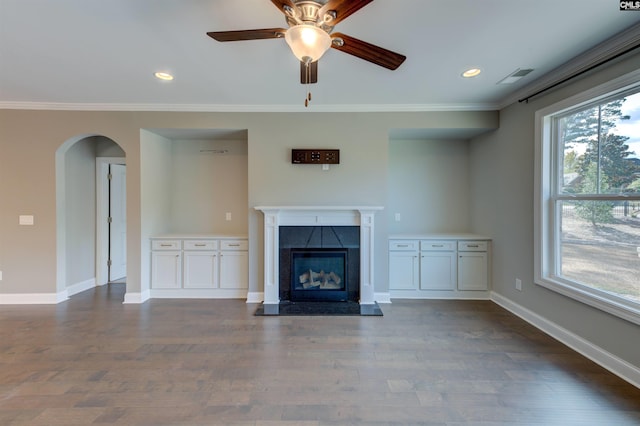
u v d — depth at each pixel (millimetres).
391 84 3240
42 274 4008
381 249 4086
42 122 3934
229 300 4141
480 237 4172
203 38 2330
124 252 5438
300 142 4035
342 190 4062
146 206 4141
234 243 4227
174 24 2152
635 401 2053
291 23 1699
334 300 4039
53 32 2244
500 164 3908
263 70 2889
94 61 2705
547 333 3100
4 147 3928
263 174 4047
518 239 3576
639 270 2303
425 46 2447
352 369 2441
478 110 3943
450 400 2066
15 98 3682
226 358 2609
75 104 3852
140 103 3822
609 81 2420
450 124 3977
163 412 1945
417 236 4250
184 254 4230
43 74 2982
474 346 2830
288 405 2016
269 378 2316
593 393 2139
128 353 2689
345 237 4023
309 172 4059
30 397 2086
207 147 4711
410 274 4223
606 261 2568
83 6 1942
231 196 4719
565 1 1890
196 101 3771
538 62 2717
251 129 4031
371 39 2344
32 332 3117
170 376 2340
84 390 2164
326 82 3182
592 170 2707
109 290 4621
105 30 2223
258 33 1756
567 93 2857
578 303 2746
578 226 2857
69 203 4375
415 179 4719
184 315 3594
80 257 4598
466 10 1982
